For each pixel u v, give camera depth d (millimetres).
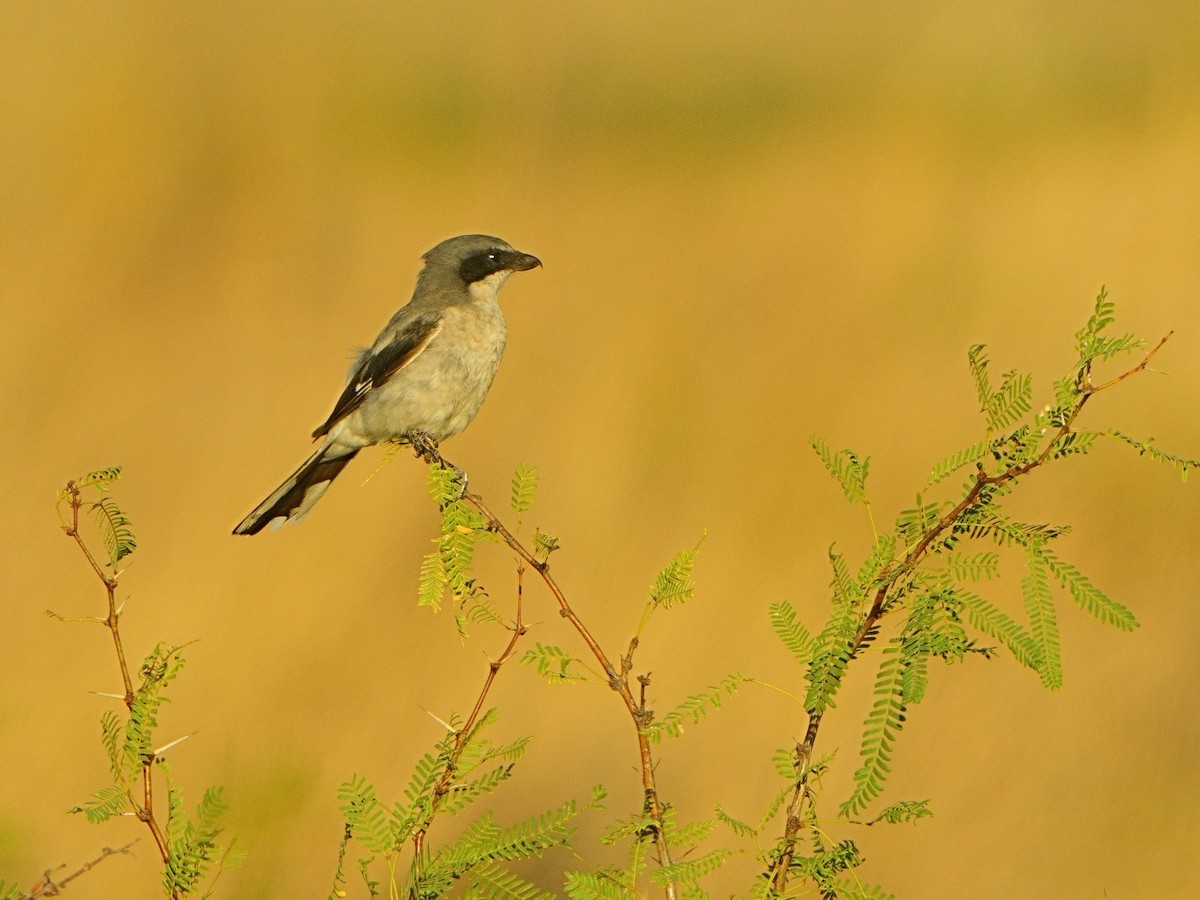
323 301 19016
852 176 23312
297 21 33625
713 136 31891
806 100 35219
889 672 4797
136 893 9156
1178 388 16062
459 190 25953
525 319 18766
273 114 27453
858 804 4727
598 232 23578
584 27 36500
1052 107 27453
